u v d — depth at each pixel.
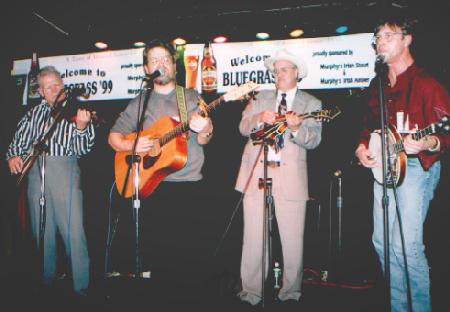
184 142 3.03
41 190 3.01
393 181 2.11
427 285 2.23
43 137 3.08
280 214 2.97
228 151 4.56
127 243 4.25
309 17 4.02
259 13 4.05
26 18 4.36
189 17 4.15
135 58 4.43
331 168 4.31
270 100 3.16
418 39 3.74
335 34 4.02
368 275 3.95
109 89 4.50
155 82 3.18
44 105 3.32
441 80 3.71
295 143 2.96
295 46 4.07
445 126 2.14
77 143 3.09
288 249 2.96
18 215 3.43
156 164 3.04
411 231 2.27
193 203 3.24
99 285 3.27
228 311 2.80
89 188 4.77
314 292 3.38
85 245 3.15
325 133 4.32
